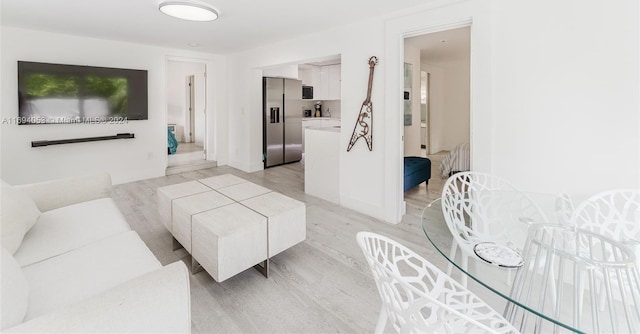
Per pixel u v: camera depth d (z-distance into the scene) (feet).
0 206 4.92
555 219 5.74
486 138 8.22
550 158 7.38
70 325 2.90
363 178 11.67
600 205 6.70
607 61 6.49
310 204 12.85
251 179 17.17
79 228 6.22
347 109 11.94
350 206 12.26
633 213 6.26
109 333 3.07
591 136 6.81
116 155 15.69
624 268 3.86
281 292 6.79
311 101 26.53
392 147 10.61
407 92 17.95
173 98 28.63
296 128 22.18
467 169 16.57
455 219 5.91
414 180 14.05
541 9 7.21
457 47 17.61
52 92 13.37
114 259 5.14
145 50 16.08
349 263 8.03
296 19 11.07
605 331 3.51
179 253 8.51
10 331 2.75
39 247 5.43
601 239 4.52
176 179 16.79
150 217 11.02
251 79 18.43
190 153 23.12
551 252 4.28
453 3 8.65
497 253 4.51
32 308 3.91
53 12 10.50
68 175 14.32
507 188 7.19
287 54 14.76
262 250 7.14
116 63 15.17
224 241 6.34
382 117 10.84
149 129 16.70
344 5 9.61
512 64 7.72
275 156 20.80
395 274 3.09
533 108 7.50
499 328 3.59
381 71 10.69
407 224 10.73
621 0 6.25
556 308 3.69
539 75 7.36
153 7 9.98
